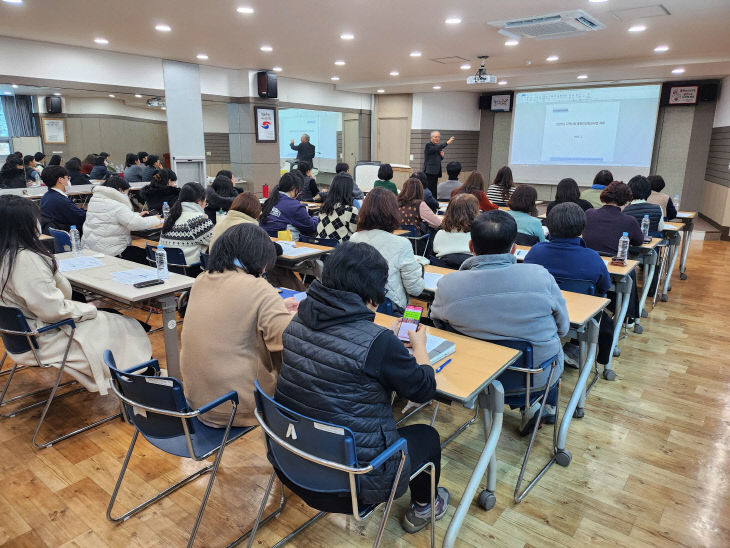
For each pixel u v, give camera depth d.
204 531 1.87
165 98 7.82
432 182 9.22
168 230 3.66
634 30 5.55
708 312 4.48
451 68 8.43
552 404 2.52
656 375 3.21
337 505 1.40
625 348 3.66
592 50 6.79
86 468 2.23
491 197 5.83
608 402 2.87
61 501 2.02
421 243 4.95
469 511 2.00
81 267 2.92
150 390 1.58
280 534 1.87
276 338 1.66
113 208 3.88
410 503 1.97
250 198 3.07
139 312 4.23
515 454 2.37
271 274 3.74
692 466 2.29
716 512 2.00
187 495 2.06
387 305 2.50
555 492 2.11
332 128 12.52
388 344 1.30
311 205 6.30
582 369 2.32
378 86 10.21
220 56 7.47
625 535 1.87
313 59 7.65
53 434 2.49
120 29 5.73
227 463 2.28
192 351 1.72
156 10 4.93
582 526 1.92
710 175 9.30
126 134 7.76
